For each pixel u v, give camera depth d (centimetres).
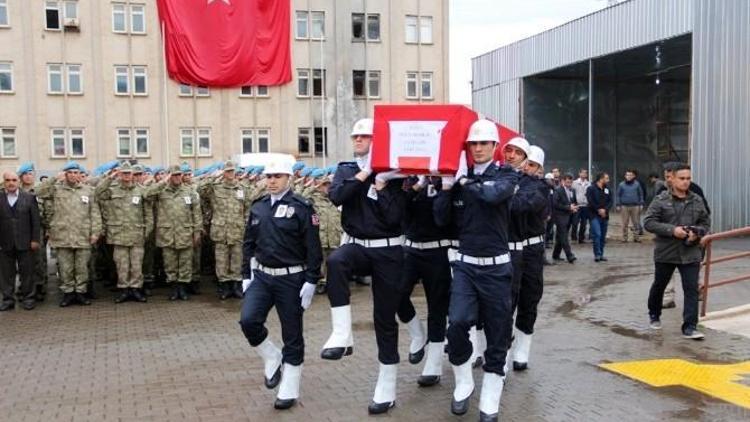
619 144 3225
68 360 786
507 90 3200
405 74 4103
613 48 2480
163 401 631
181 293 1196
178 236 1182
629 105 3231
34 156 3562
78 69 3609
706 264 930
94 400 638
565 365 732
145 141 3700
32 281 1123
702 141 2055
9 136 3538
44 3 3550
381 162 571
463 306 561
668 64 2752
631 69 2888
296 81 3916
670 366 720
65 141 3597
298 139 3925
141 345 855
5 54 3509
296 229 604
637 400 615
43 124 3569
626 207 2044
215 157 3788
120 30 3644
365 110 4038
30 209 1112
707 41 2055
